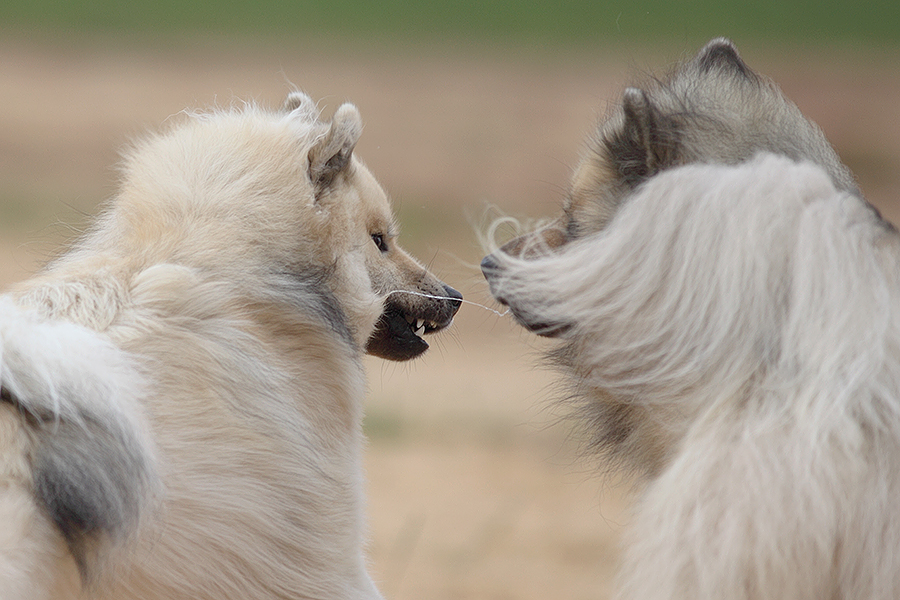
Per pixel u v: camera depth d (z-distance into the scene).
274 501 9.90
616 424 9.62
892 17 95.88
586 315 8.34
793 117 10.33
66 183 53.53
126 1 93.25
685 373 7.79
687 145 9.65
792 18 94.81
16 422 8.20
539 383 34.53
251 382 10.02
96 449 8.09
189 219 10.70
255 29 87.75
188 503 9.24
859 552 6.90
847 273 7.48
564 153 60.22
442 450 27.16
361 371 11.77
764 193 7.79
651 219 8.08
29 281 10.40
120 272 10.12
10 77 69.00
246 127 11.55
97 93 67.19
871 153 61.44
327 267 11.45
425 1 100.19
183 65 75.00
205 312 10.02
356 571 10.87
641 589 7.26
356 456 11.36
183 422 9.41
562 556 20.19
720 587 6.85
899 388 7.25
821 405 7.13
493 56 81.44
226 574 9.44
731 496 7.05
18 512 7.93
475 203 52.75
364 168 12.78
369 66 77.38
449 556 19.91
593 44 85.50
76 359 8.38
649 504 7.62
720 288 7.64
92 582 8.28
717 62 10.73
